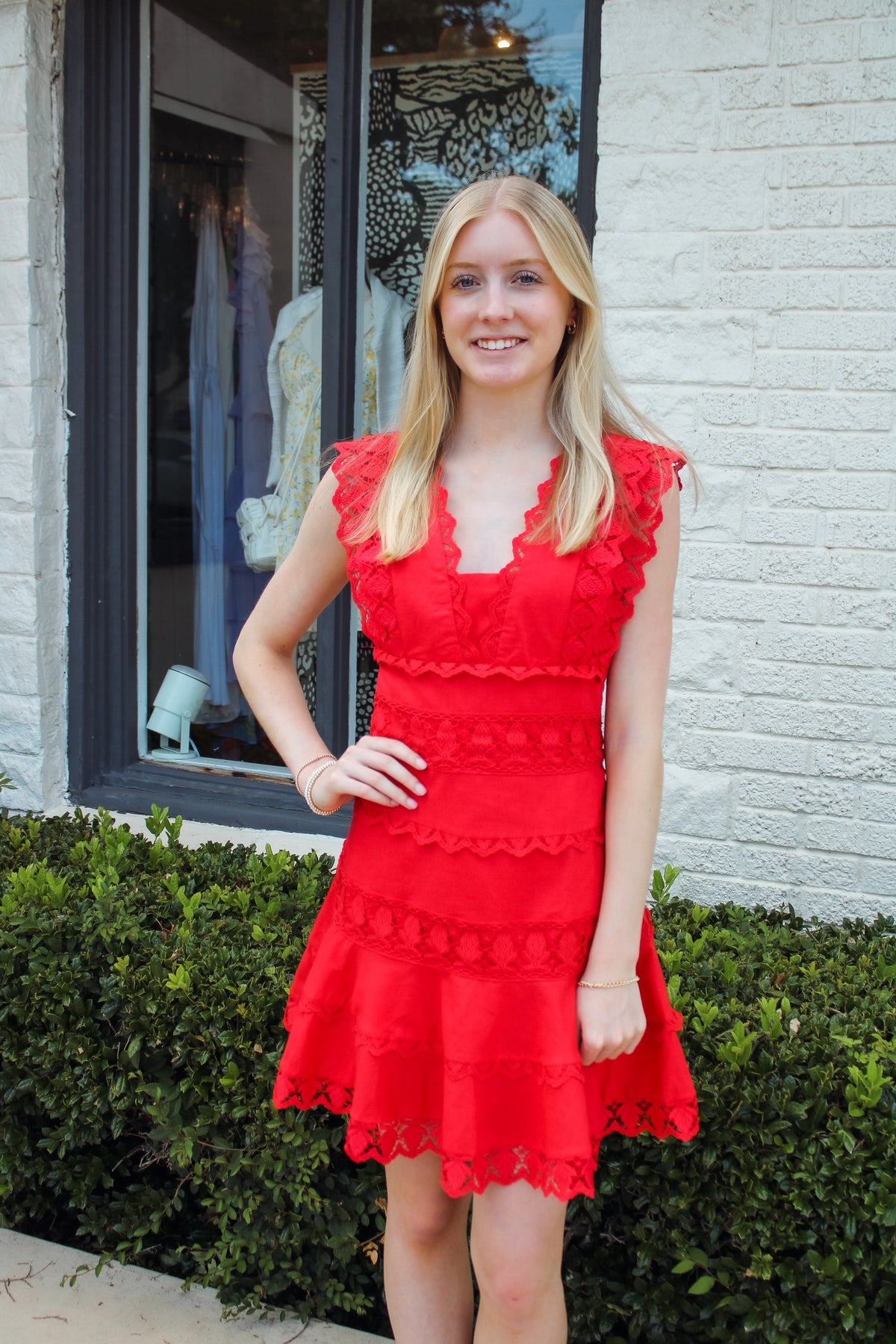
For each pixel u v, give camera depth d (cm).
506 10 317
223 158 346
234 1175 207
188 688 368
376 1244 209
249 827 339
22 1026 224
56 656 346
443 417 150
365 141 333
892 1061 182
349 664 341
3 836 281
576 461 142
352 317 334
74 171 330
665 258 268
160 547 367
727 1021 193
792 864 279
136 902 238
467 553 142
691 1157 182
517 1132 141
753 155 260
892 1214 166
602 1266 202
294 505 355
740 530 271
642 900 141
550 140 320
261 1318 209
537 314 140
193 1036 203
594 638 140
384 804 145
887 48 249
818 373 262
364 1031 145
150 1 339
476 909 139
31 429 329
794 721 274
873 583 264
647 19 263
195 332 356
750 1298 185
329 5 317
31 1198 234
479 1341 147
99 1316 208
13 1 313
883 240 254
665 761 285
